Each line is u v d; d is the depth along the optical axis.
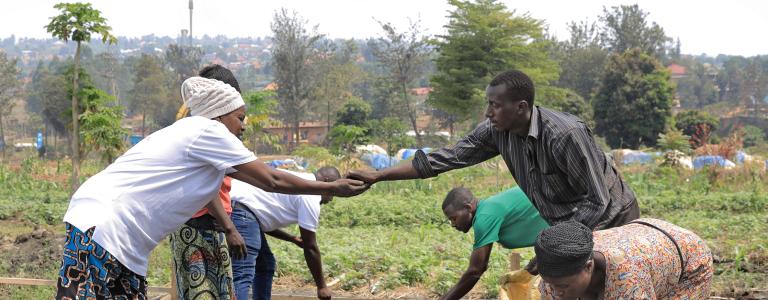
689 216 13.78
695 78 131.25
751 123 94.62
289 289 7.25
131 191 3.74
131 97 94.44
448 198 5.14
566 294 3.20
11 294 6.89
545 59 43.47
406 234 11.22
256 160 3.96
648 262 3.30
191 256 4.61
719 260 8.23
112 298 3.74
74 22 16.48
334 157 25.03
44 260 8.57
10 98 76.38
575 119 4.27
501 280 4.89
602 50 88.75
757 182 19.72
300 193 4.12
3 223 13.02
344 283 7.30
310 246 5.79
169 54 91.94
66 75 17.25
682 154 23.03
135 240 3.75
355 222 13.45
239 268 5.38
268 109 19.25
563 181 4.30
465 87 41.38
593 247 3.25
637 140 59.50
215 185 3.94
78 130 17.70
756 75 125.06
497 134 4.61
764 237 10.12
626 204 4.38
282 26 64.75
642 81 57.84
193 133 3.84
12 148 73.12
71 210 3.72
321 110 74.12
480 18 40.44
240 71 195.25
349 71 72.69
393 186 19.89
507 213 5.00
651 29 91.56
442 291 7.03
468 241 10.37
